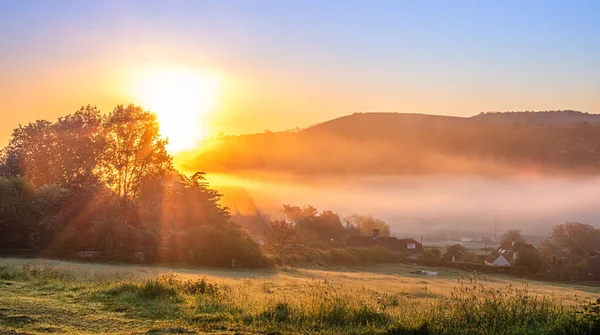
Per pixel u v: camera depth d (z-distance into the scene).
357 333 11.34
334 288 17.84
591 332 11.05
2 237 50.28
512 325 11.48
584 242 93.00
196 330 11.17
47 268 23.11
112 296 15.34
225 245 55.78
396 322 11.86
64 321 11.55
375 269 70.06
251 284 25.95
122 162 69.81
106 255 51.25
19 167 66.50
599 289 54.31
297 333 11.18
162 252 53.94
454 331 11.34
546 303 13.23
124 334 10.52
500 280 59.78
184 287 17.36
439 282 47.50
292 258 66.31
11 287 16.77
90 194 60.34
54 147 67.75
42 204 53.69
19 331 10.29
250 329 11.45
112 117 70.19
